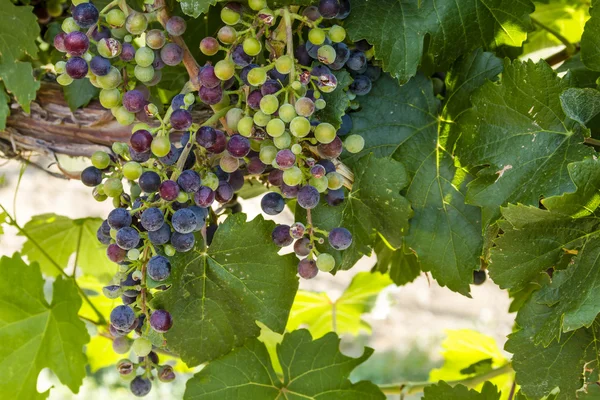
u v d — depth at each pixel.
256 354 0.92
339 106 0.85
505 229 0.82
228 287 0.87
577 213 0.81
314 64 0.84
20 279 0.97
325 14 0.83
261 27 0.82
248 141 0.81
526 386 0.86
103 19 0.84
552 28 1.05
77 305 1.00
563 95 0.82
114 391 2.54
